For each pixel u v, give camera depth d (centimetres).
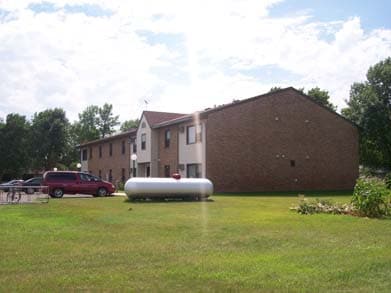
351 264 845
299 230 1277
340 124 4197
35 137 7794
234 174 3703
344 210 1747
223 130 3691
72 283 736
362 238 1135
